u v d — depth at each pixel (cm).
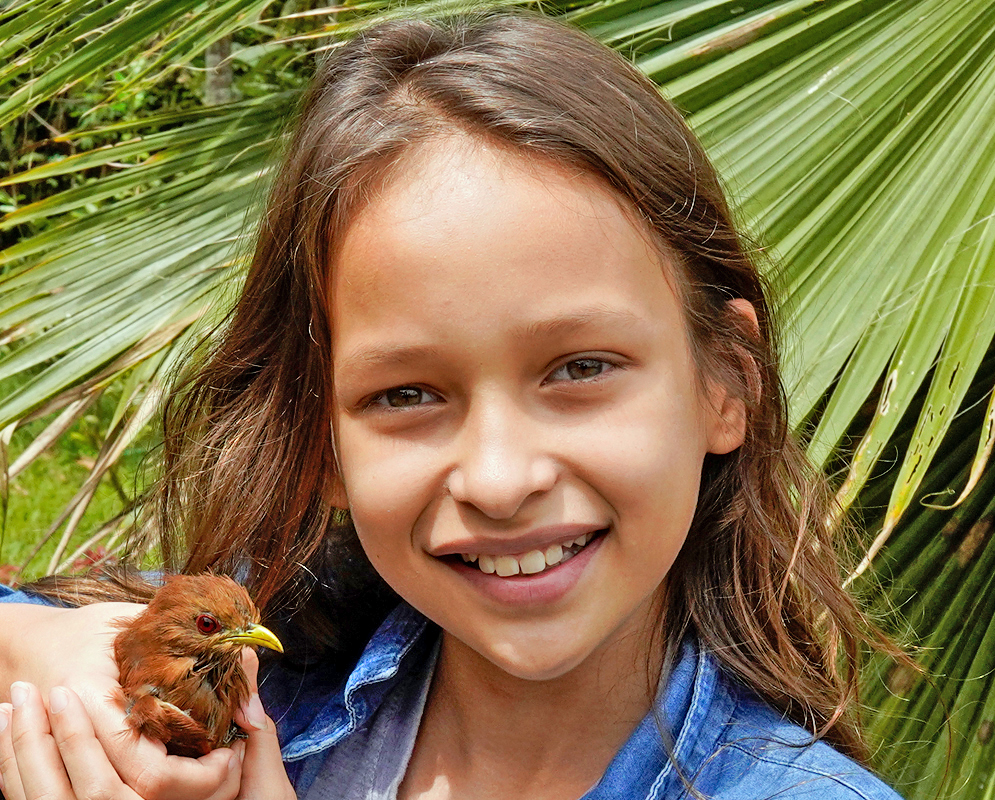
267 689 107
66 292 132
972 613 116
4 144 237
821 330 115
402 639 103
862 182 117
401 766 102
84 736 96
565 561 96
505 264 93
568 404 94
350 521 107
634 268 95
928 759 114
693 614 101
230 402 108
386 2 125
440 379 94
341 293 96
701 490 103
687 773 98
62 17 128
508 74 97
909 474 110
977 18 118
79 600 111
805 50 120
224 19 129
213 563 106
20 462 129
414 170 95
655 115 100
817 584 105
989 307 111
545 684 100
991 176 114
